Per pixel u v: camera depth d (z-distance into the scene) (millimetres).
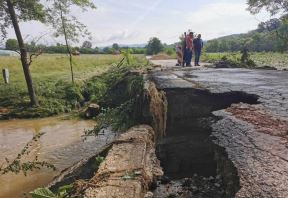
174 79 13422
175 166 8117
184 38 23188
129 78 17359
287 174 4262
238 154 4992
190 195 5867
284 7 33938
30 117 17844
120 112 10562
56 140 12914
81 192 4602
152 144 7371
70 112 18859
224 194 5430
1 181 9133
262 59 40562
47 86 21688
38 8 19500
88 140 12375
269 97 9055
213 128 6359
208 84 11594
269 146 5238
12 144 12703
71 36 22172
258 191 3893
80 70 30750
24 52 18984
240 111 7555
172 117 10422
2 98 19938
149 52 74062
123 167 5238
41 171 9695
